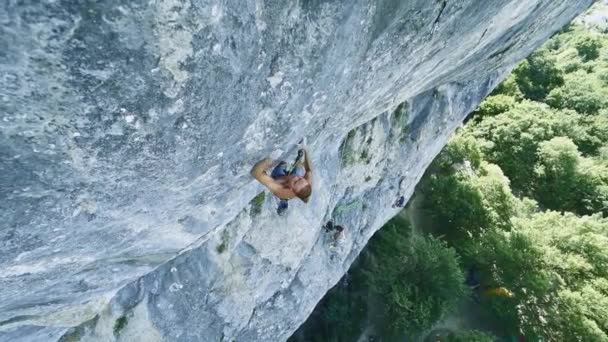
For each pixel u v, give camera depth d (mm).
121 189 2736
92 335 4938
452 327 18859
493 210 19969
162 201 3186
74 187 2473
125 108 2211
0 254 2564
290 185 3859
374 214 10953
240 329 7273
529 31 7594
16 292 3162
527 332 18516
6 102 1847
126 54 1988
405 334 16031
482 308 19672
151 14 1911
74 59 1874
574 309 17781
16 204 2311
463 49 5961
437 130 11047
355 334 15852
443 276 16219
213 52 2301
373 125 8438
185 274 5730
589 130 28031
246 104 2863
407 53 4477
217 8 2123
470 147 21891
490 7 4652
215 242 5887
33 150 2094
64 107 2016
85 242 3057
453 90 10602
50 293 3594
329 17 2842
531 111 26281
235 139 3096
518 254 18375
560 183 24359
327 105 3910
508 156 25266
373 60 4000
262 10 2398
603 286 18484
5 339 3965
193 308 6043
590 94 29375
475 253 19109
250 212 6180
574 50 34594
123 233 3291
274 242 6867
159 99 2285
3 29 1642
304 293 8648
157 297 5523
